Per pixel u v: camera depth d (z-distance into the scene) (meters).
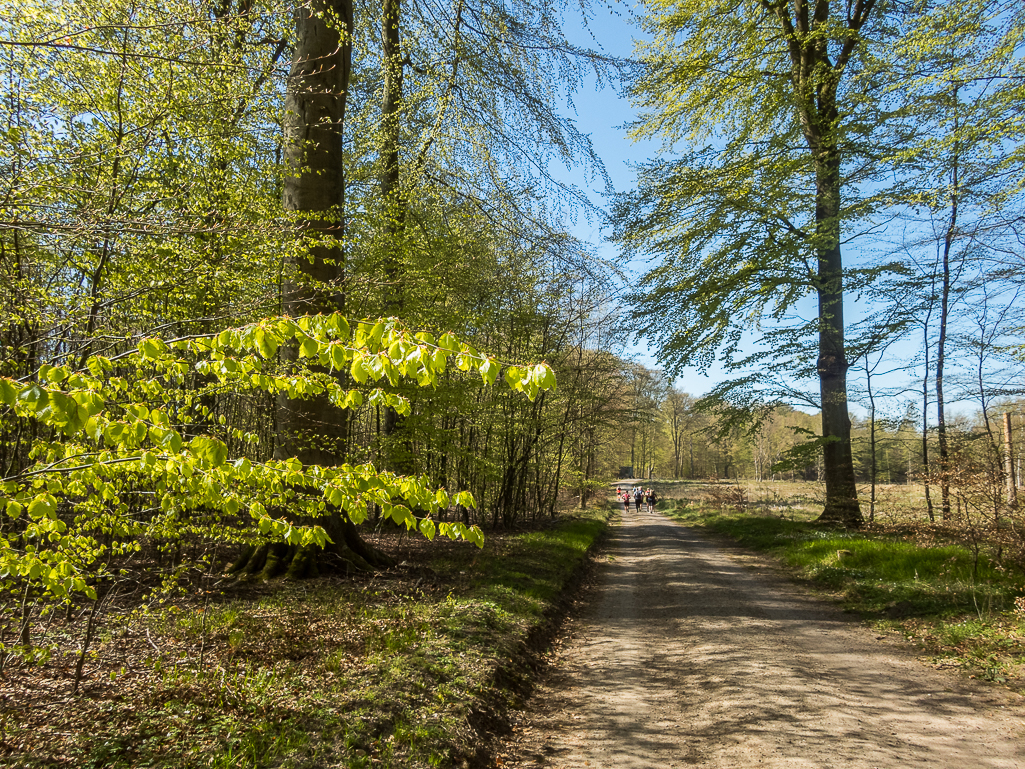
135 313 5.25
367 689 4.29
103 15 4.69
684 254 16.34
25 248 4.49
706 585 10.23
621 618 8.30
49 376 2.22
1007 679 5.17
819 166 14.51
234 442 5.65
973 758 3.77
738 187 15.25
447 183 11.75
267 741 3.46
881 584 8.79
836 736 4.11
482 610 6.77
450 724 3.99
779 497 29.53
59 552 3.30
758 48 16.70
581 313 17.06
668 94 17.38
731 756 3.89
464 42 11.04
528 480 20.70
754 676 5.43
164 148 5.75
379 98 11.27
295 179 8.08
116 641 4.86
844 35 14.41
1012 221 9.17
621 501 45.31
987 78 8.52
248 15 6.29
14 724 3.38
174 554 5.93
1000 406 11.18
